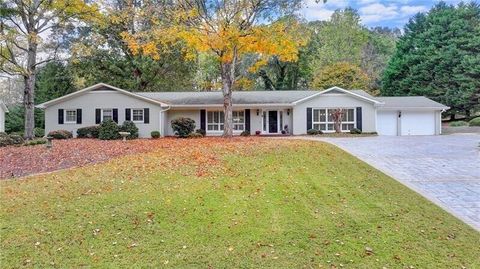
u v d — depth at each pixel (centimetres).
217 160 1191
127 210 688
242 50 2075
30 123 2070
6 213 675
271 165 1127
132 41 2253
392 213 700
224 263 499
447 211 725
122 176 980
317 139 2119
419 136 2486
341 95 2712
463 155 1392
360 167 1152
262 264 496
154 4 2152
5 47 2028
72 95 2530
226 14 1989
